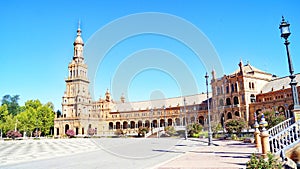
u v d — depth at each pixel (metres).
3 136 85.75
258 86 75.25
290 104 59.72
